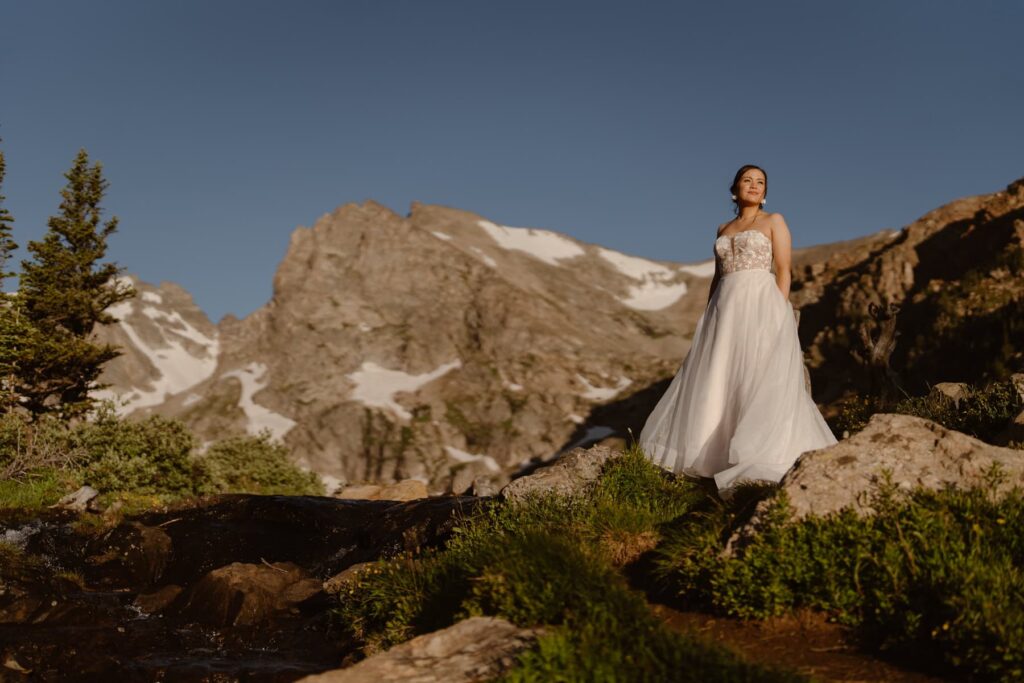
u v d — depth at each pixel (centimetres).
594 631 438
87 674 802
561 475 834
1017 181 8850
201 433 18238
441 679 433
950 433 574
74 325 3159
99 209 3198
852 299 9362
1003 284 6994
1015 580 455
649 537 636
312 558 1327
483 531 746
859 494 543
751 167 743
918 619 451
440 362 19450
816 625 495
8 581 1034
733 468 639
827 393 8344
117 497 1634
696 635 452
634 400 17450
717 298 729
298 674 772
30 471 1705
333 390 18812
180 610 1008
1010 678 402
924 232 9738
